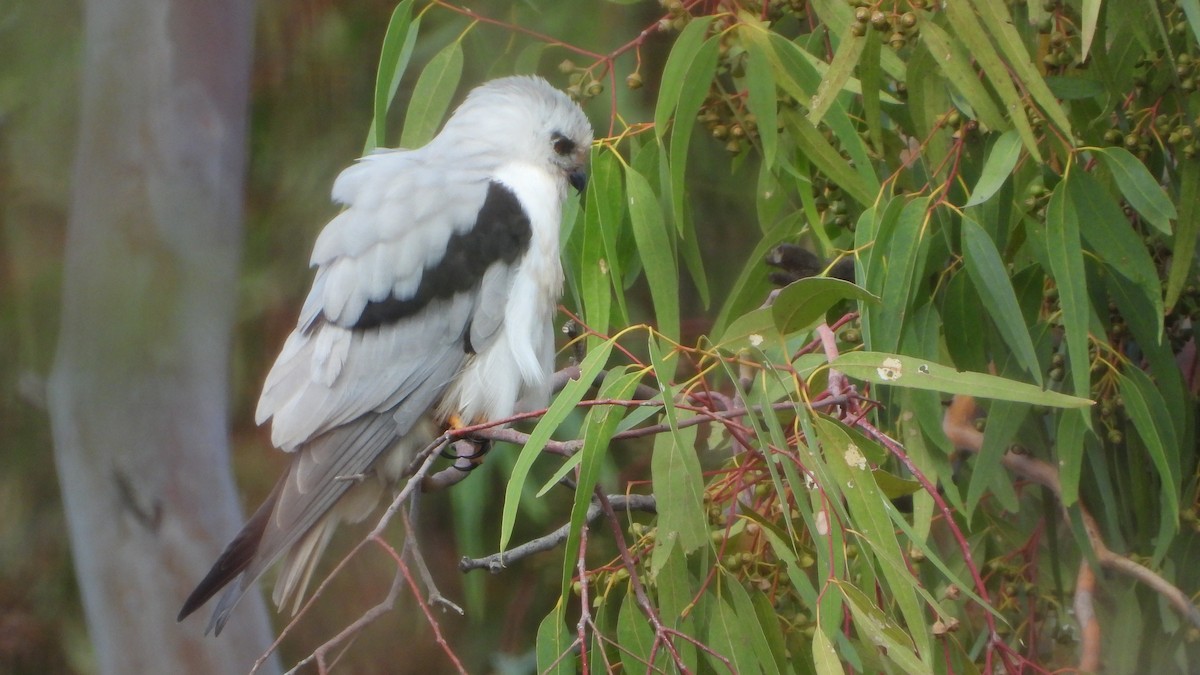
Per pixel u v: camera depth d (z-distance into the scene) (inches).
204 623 392.2
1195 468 282.4
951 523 206.8
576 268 304.5
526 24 391.5
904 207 251.8
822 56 301.6
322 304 283.0
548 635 214.5
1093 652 271.6
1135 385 256.1
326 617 443.8
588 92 309.3
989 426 257.1
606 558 418.0
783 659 229.3
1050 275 260.1
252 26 410.6
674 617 225.8
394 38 293.9
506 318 284.4
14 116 408.2
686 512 220.2
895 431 266.4
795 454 229.3
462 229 284.7
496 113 304.3
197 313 398.9
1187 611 254.4
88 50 396.2
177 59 395.5
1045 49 277.4
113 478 391.2
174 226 396.2
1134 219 280.7
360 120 434.0
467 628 448.1
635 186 267.1
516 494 202.8
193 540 394.6
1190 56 261.4
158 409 394.0
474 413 284.8
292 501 263.1
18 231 410.6
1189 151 255.0
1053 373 265.9
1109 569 276.2
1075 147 246.7
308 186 431.5
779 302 218.7
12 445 426.6
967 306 261.0
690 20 285.0
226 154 404.2
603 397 210.4
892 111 287.0
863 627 194.9
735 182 441.1
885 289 247.0
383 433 277.0
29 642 428.1
